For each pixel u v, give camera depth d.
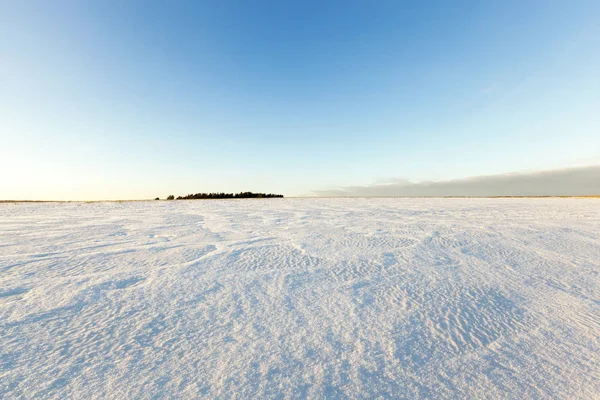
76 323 2.53
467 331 2.54
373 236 6.68
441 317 2.78
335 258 4.74
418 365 2.07
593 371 2.03
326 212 13.62
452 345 2.32
